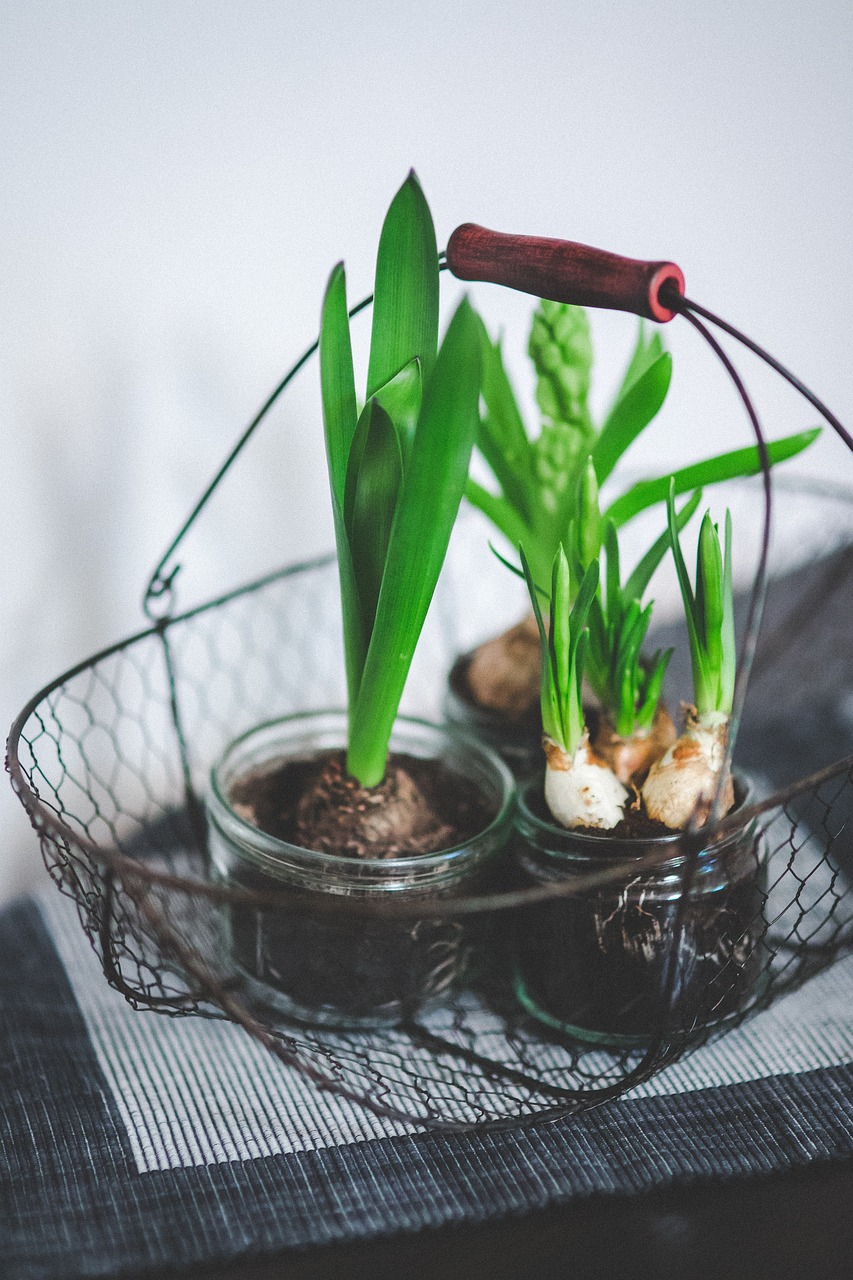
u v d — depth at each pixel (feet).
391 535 1.63
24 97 1.91
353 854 1.82
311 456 2.30
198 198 2.06
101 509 2.12
